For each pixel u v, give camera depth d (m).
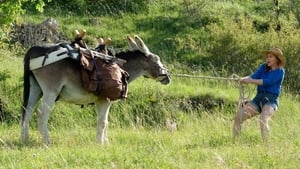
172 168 24.14
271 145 28.86
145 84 47.09
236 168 24.25
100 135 32.03
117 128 39.09
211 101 46.47
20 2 39.94
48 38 40.09
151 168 24.08
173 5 71.69
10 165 24.56
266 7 73.94
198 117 42.97
